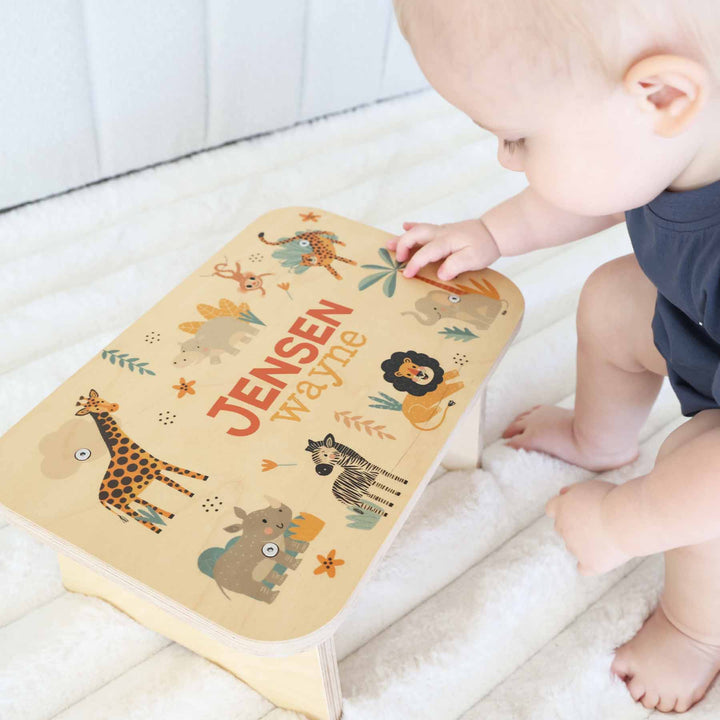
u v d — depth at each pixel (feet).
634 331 2.82
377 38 4.80
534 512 3.15
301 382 2.53
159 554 2.10
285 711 2.57
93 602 2.78
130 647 2.72
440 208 4.25
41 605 2.82
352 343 2.67
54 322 3.63
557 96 1.89
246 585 2.04
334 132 4.84
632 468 3.28
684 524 2.30
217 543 2.12
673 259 2.35
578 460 3.28
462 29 1.84
